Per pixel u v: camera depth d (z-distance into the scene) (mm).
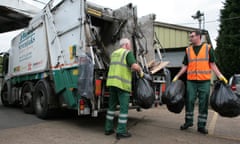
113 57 4566
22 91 7656
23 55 7781
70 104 5398
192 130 5051
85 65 4785
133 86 5004
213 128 5387
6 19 9758
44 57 6434
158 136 4539
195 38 4832
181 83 4992
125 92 4414
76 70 5164
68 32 5508
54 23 6035
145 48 6105
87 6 5535
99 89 4789
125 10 6035
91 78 4680
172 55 14031
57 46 5887
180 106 4863
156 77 5812
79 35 5121
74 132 4809
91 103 4773
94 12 5730
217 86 4602
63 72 5629
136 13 5918
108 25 6379
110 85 4426
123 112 4406
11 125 5465
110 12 6145
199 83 4789
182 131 4953
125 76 4402
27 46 7500
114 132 4805
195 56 4809
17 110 8148
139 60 5863
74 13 5340
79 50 5082
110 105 4648
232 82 9484
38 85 6484
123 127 4398
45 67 6348
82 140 4238
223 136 4633
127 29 5992
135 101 5074
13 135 4535
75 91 5246
